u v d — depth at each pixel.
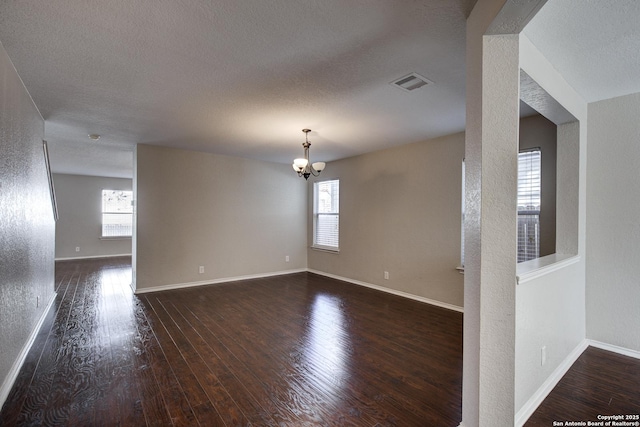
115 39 1.92
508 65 1.52
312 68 2.29
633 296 2.65
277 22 1.75
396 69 2.31
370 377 2.32
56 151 5.26
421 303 4.28
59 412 1.88
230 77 2.44
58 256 7.94
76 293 4.73
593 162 2.84
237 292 4.86
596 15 1.63
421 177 4.41
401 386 2.20
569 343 2.52
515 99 1.52
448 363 2.54
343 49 2.04
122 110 3.18
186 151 5.19
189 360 2.57
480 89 1.54
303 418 1.84
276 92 2.72
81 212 8.26
